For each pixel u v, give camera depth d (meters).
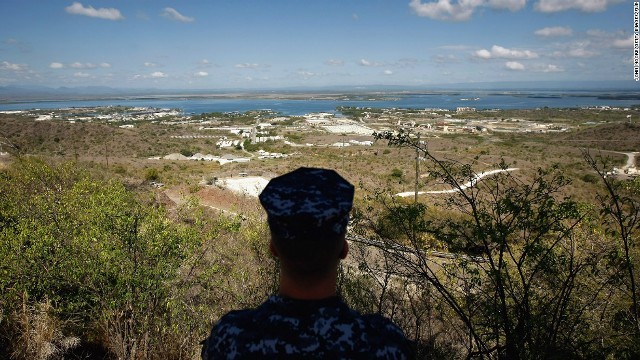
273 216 1.25
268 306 1.39
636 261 3.98
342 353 1.29
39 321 4.69
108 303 4.68
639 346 3.51
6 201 6.41
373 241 4.38
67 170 8.16
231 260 5.88
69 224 5.55
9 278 4.82
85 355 4.77
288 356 1.27
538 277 4.04
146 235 5.14
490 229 3.48
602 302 3.94
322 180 1.35
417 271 3.94
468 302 3.92
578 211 3.55
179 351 4.55
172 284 5.11
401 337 1.43
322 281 1.36
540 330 3.45
